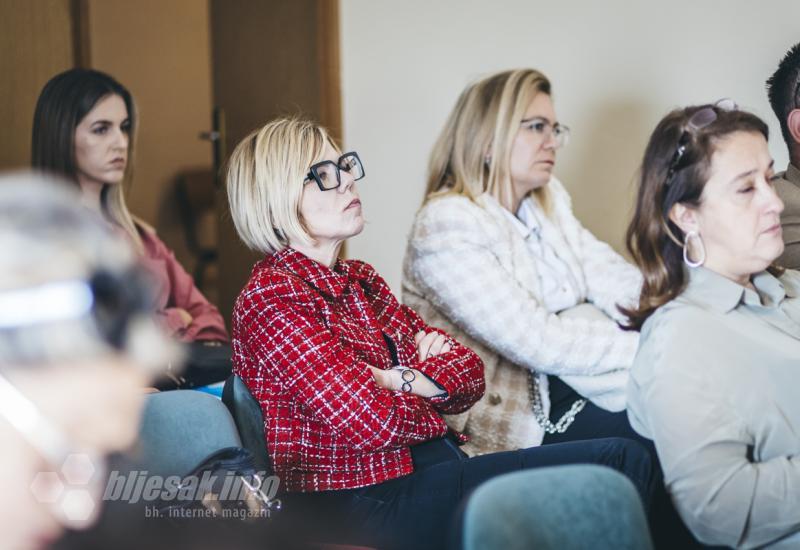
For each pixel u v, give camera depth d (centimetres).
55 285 130
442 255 389
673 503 270
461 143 415
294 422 286
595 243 453
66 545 155
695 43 531
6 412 138
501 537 181
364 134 627
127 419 145
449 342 327
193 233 801
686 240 294
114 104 466
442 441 300
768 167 291
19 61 554
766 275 303
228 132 730
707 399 267
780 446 266
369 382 284
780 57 511
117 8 682
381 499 287
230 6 709
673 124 296
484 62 588
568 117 571
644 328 289
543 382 380
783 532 257
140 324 138
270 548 232
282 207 302
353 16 625
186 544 211
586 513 196
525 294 383
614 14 552
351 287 313
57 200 133
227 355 428
